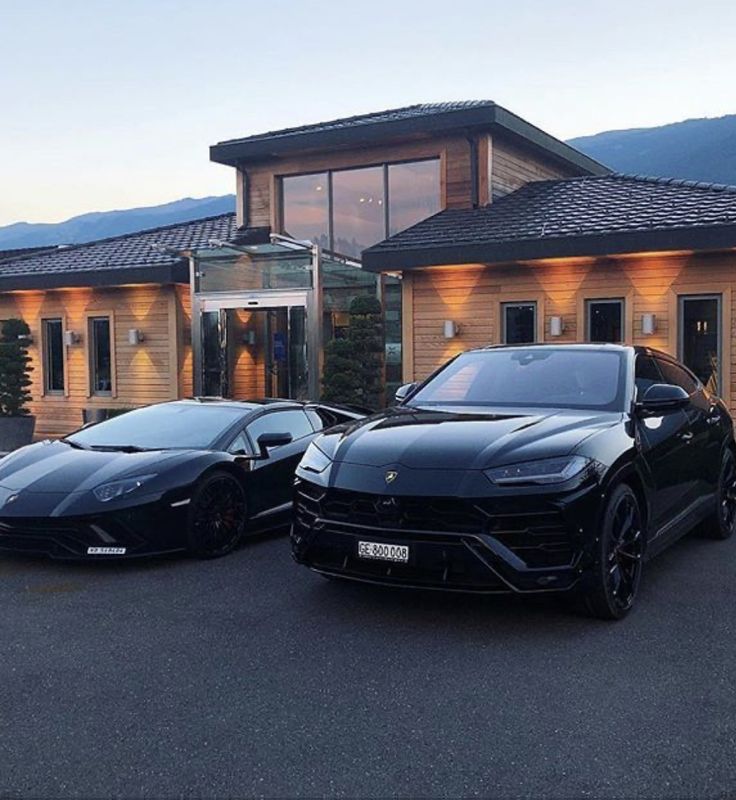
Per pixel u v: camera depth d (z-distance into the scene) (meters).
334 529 4.57
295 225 16.77
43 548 5.79
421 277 13.02
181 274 15.00
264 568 5.88
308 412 7.65
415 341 13.10
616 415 5.09
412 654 4.10
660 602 4.96
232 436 6.71
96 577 5.66
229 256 14.34
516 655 4.07
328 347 12.95
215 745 3.17
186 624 4.61
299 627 4.54
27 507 5.77
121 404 16.23
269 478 6.85
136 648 4.24
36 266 17.11
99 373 16.66
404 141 15.37
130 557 5.79
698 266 11.18
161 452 6.37
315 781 2.90
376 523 4.41
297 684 3.74
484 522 4.20
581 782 2.87
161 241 17.50
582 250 11.27
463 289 12.74
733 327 10.98
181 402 7.65
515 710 3.45
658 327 11.45
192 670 3.93
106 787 2.87
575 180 15.03
